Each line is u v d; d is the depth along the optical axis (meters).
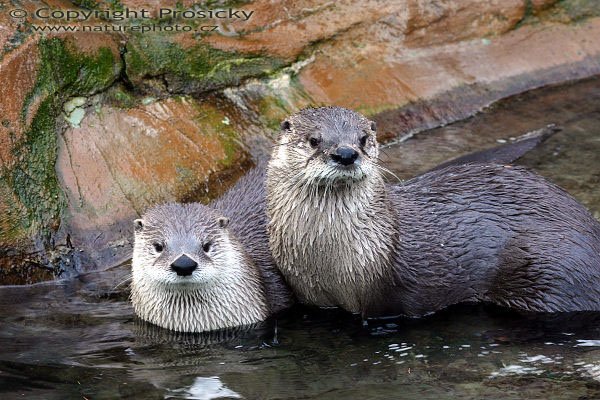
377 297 10.64
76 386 8.96
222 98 14.20
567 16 16.92
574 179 12.89
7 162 11.55
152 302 10.44
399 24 15.69
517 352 9.66
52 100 12.38
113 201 12.26
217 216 10.67
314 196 10.10
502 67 16.11
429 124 15.10
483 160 13.43
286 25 14.98
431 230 10.98
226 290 10.43
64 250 11.74
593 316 10.48
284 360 9.63
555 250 10.75
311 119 10.21
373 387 8.92
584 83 16.31
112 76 13.23
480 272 11.03
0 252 11.37
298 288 10.86
